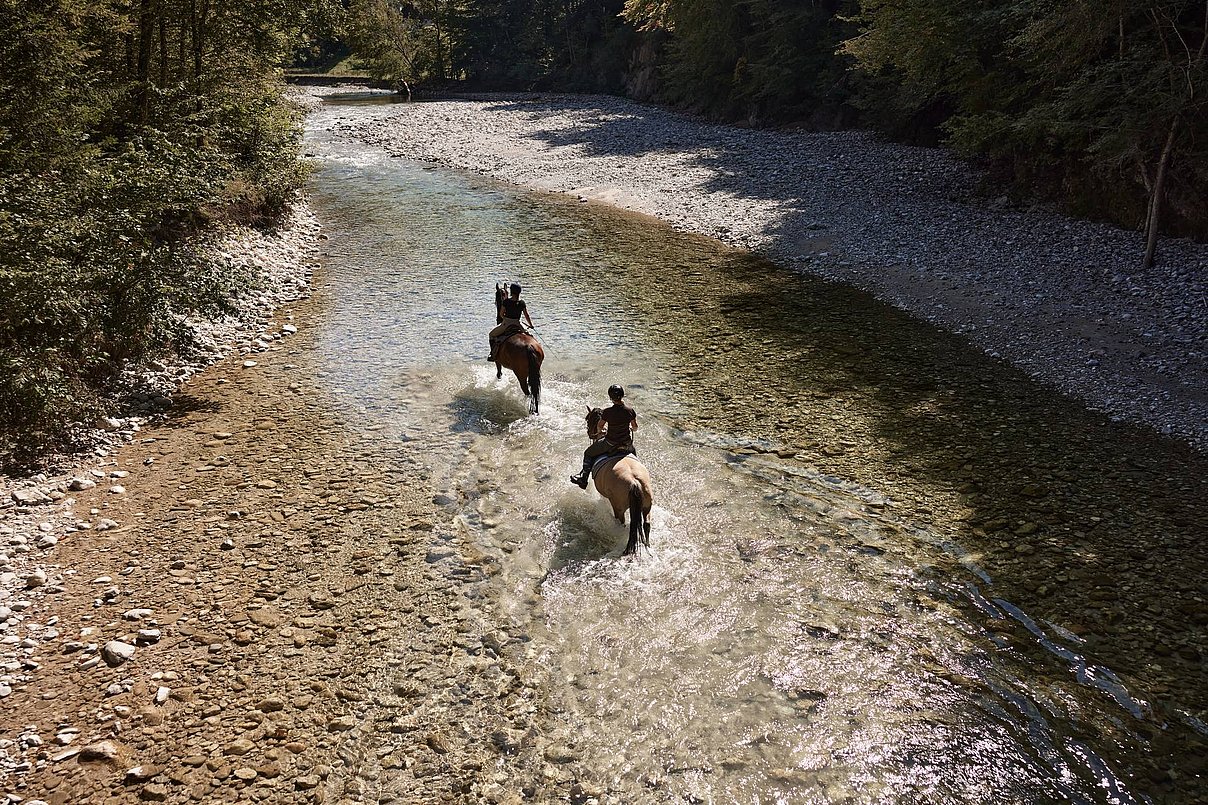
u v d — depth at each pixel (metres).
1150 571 9.15
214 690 7.50
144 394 13.87
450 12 87.06
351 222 28.50
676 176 36.03
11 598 8.69
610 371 15.32
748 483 11.21
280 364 15.66
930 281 20.39
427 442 12.39
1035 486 11.06
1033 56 22.62
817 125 48.91
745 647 8.05
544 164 40.47
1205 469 11.45
